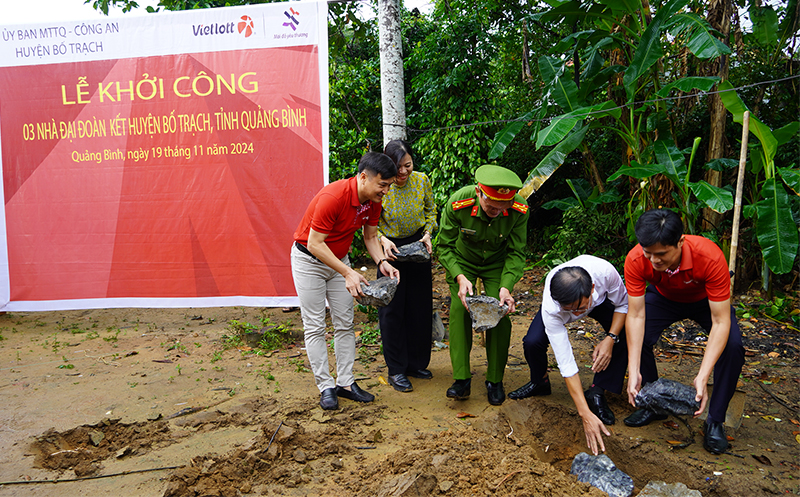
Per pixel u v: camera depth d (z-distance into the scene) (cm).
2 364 440
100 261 545
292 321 571
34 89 536
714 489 262
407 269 391
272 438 289
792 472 273
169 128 529
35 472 268
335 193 320
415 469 251
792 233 475
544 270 786
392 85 552
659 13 514
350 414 336
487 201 316
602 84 619
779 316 536
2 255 549
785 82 658
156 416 330
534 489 243
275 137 522
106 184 538
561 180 924
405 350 394
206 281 539
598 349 323
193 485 251
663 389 283
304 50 514
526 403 343
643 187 589
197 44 522
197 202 533
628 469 294
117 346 489
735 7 658
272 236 529
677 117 724
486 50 855
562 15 601
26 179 542
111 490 252
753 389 381
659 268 277
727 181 684
